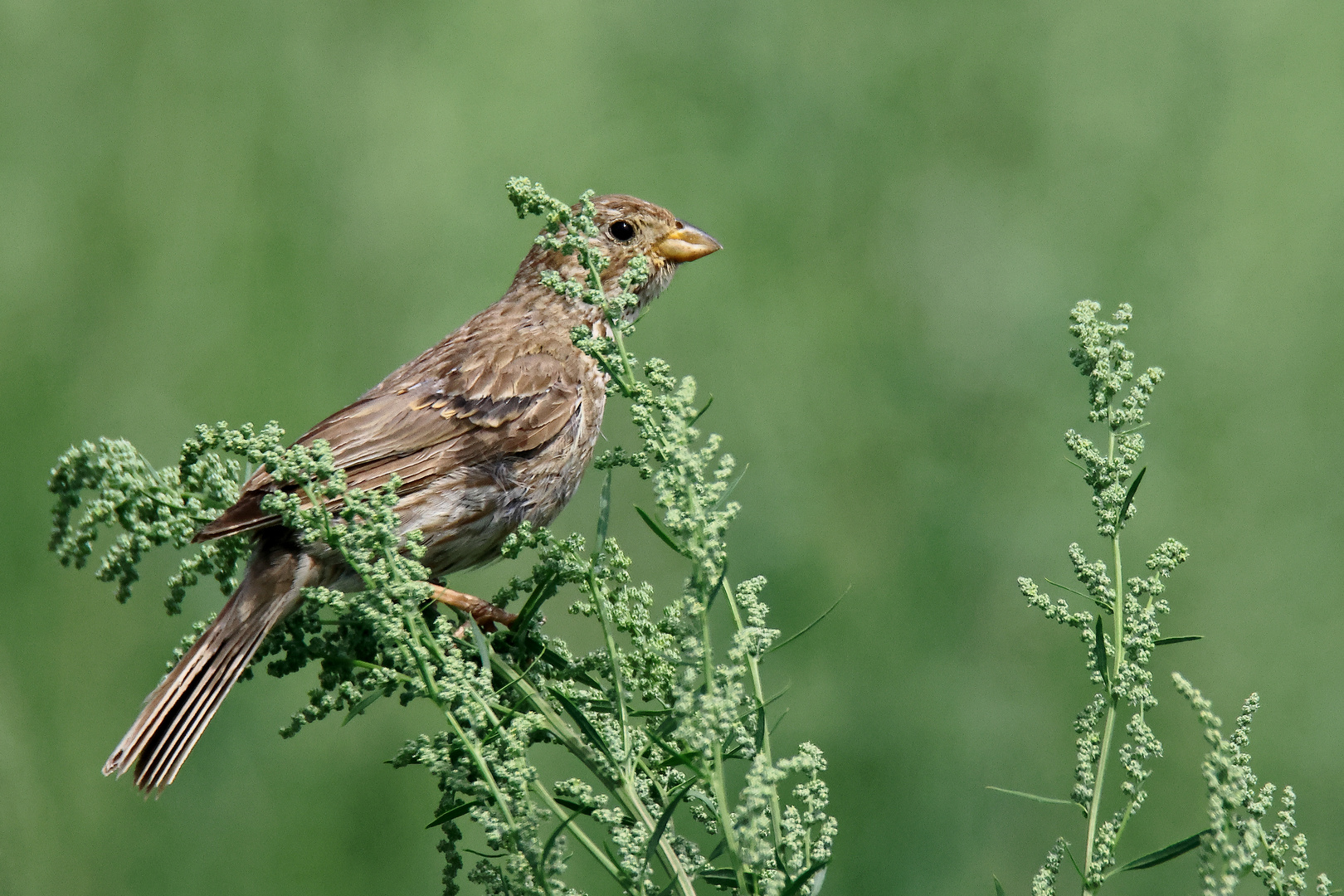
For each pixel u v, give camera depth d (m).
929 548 11.47
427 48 14.14
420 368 8.11
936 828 9.78
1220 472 12.81
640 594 4.43
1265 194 14.50
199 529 5.51
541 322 8.62
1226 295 13.98
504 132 14.10
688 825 8.34
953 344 13.12
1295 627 11.73
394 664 4.26
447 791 4.11
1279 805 10.58
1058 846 3.86
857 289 13.60
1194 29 15.10
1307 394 13.38
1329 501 12.60
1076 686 10.79
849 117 14.45
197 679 5.86
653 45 14.77
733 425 12.45
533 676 4.68
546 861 3.79
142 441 11.79
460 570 8.08
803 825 3.84
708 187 14.16
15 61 12.48
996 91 14.83
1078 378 13.04
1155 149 14.72
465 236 13.52
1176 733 11.16
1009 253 13.76
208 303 12.36
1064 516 12.12
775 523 11.55
